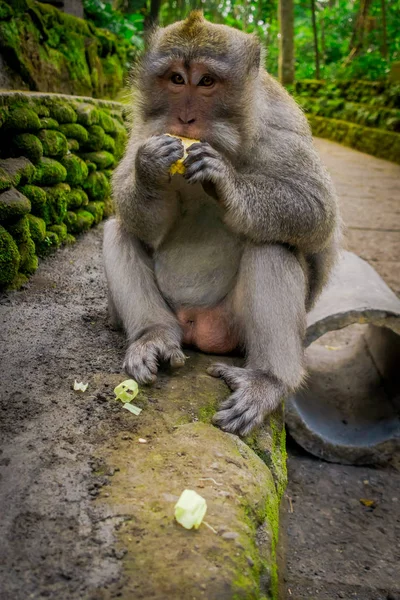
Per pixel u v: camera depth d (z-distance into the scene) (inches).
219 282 45.6
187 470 34.3
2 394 39.5
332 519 51.3
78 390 40.1
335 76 240.2
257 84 43.6
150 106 43.2
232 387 42.2
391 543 49.2
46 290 55.5
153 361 42.1
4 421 37.1
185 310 46.6
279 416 45.7
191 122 42.3
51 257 62.2
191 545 30.0
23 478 33.1
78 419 37.5
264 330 43.1
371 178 152.2
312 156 45.3
